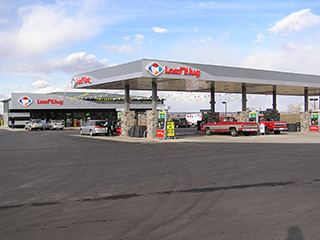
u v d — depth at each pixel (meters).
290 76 30.02
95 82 27.52
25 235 4.91
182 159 13.09
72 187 8.29
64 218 5.73
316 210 6.03
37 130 44.97
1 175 10.05
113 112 55.66
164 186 8.24
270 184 8.30
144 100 54.50
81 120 51.00
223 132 30.25
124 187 8.21
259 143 20.33
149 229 5.11
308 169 10.44
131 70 23.22
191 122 54.72
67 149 17.66
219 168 10.82
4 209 6.36
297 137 25.61
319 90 36.62
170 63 23.17
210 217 5.68
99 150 16.95
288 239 4.63
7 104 56.12
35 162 12.80
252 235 4.80
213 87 31.94
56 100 51.09
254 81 27.66
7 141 24.17
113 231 5.04
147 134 25.80
